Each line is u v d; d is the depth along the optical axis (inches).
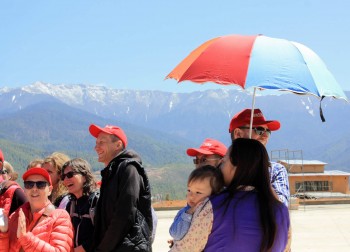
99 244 219.3
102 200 223.8
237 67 162.9
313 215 920.9
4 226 201.9
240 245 148.5
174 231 156.4
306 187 1963.6
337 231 698.8
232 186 154.7
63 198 251.6
